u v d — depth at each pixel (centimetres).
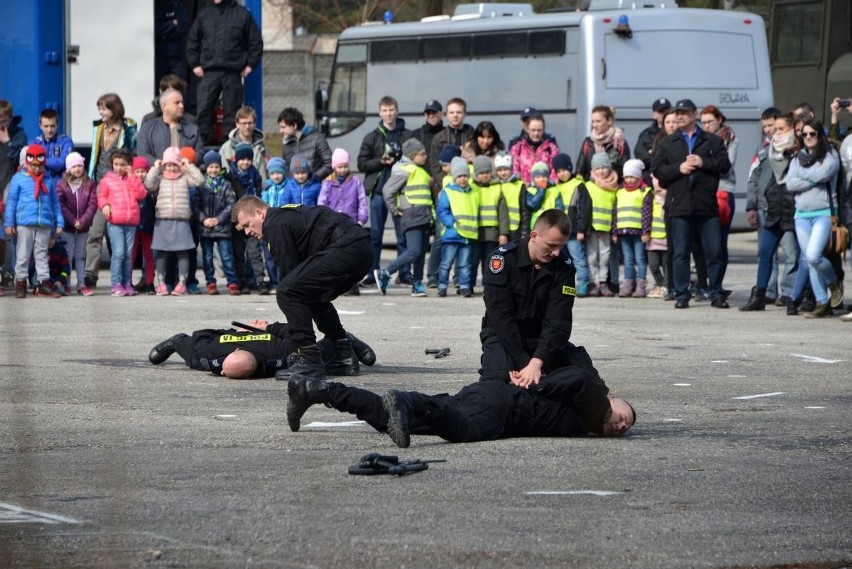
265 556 752
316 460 1013
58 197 2369
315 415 1224
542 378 1137
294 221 1421
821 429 1188
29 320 1988
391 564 740
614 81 3428
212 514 840
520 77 3581
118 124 2475
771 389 1430
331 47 7888
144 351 1659
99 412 1227
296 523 820
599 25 3431
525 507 870
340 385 1085
